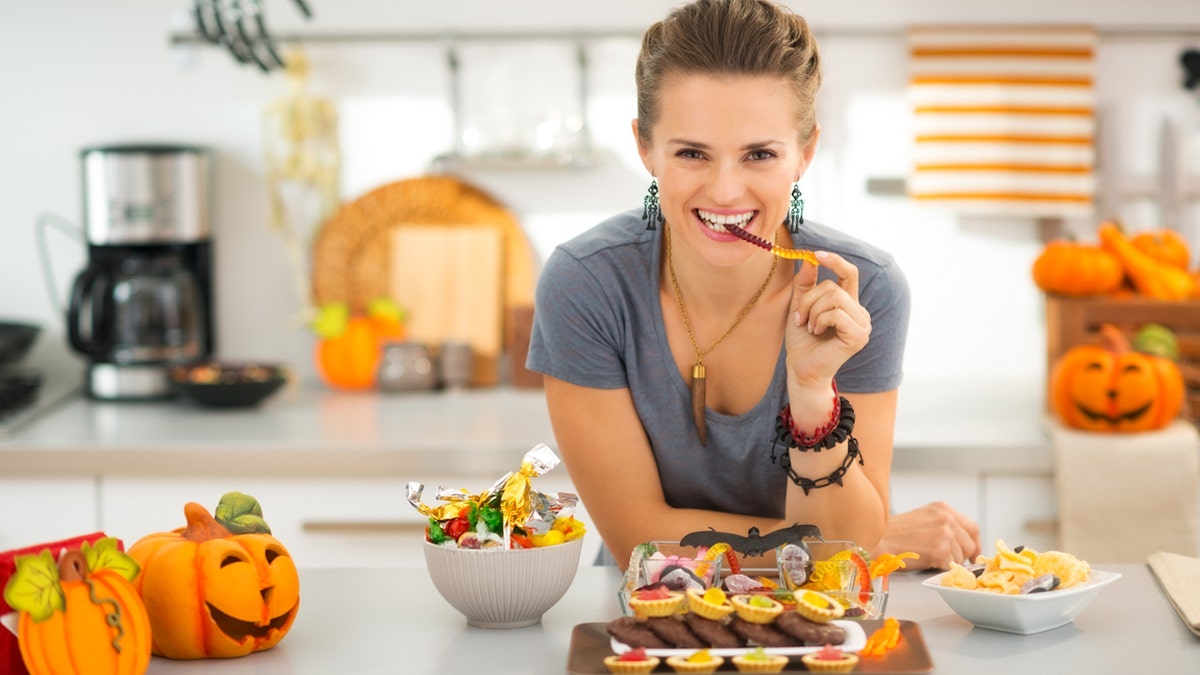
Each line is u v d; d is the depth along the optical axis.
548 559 1.14
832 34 2.83
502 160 2.81
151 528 2.32
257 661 1.09
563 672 1.05
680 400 1.41
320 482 2.31
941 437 2.31
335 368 2.86
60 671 0.97
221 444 2.30
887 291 1.37
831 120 2.86
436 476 2.29
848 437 1.28
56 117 2.90
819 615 1.06
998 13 2.81
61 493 2.32
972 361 2.90
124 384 2.73
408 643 1.13
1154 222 2.84
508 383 2.99
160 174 2.71
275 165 2.91
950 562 1.31
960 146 2.77
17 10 2.87
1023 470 2.28
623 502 1.42
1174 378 2.31
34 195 2.91
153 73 2.90
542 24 2.88
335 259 2.94
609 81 2.89
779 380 1.38
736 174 1.19
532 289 2.94
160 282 2.73
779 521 1.37
